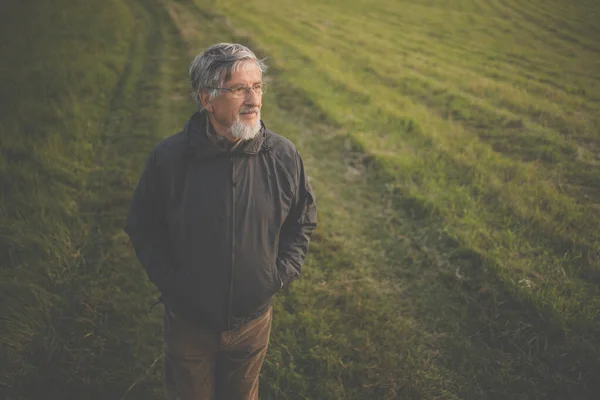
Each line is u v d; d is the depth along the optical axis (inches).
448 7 550.0
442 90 303.7
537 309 130.3
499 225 169.2
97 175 184.1
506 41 447.8
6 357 111.7
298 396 109.7
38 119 213.6
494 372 115.8
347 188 191.5
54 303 128.4
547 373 115.5
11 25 319.9
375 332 125.8
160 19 386.3
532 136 242.7
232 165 70.3
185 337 77.0
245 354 81.4
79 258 144.1
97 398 107.3
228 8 442.3
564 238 158.9
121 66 292.7
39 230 151.3
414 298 138.1
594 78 359.9
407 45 410.6
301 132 236.8
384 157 211.2
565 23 506.9
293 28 414.9
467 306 134.6
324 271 146.9
